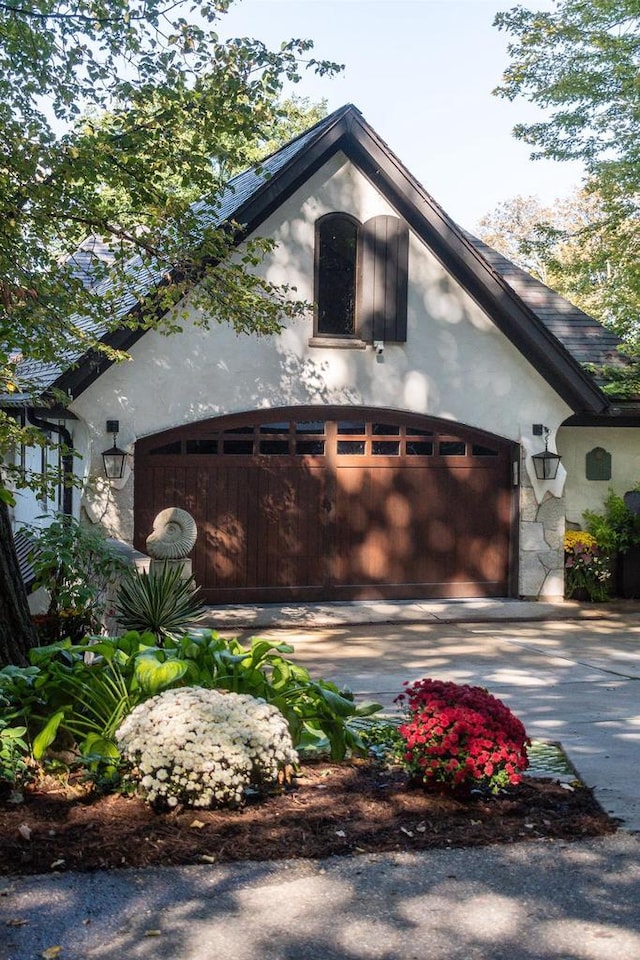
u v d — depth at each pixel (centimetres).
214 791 555
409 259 1532
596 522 1659
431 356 1548
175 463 1462
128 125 1014
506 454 1606
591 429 1684
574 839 535
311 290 1489
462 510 1589
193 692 586
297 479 1516
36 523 1798
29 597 1306
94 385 1404
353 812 566
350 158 1495
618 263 1823
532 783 629
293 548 1516
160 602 1101
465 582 1593
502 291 1523
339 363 1510
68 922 440
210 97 993
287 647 677
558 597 1602
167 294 1100
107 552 1097
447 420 1560
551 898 469
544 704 945
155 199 1038
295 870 493
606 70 1698
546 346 1540
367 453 1545
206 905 458
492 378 1573
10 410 1534
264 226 1468
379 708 661
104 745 599
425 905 461
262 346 1473
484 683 1052
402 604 1534
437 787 595
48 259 1031
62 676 621
